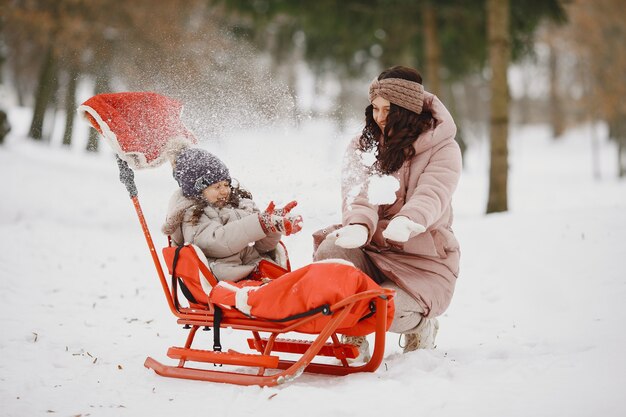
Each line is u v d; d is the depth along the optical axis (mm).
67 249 9648
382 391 3744
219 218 4477
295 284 3895
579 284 6680
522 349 4617
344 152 4508
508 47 12586
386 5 18344
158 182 11531
